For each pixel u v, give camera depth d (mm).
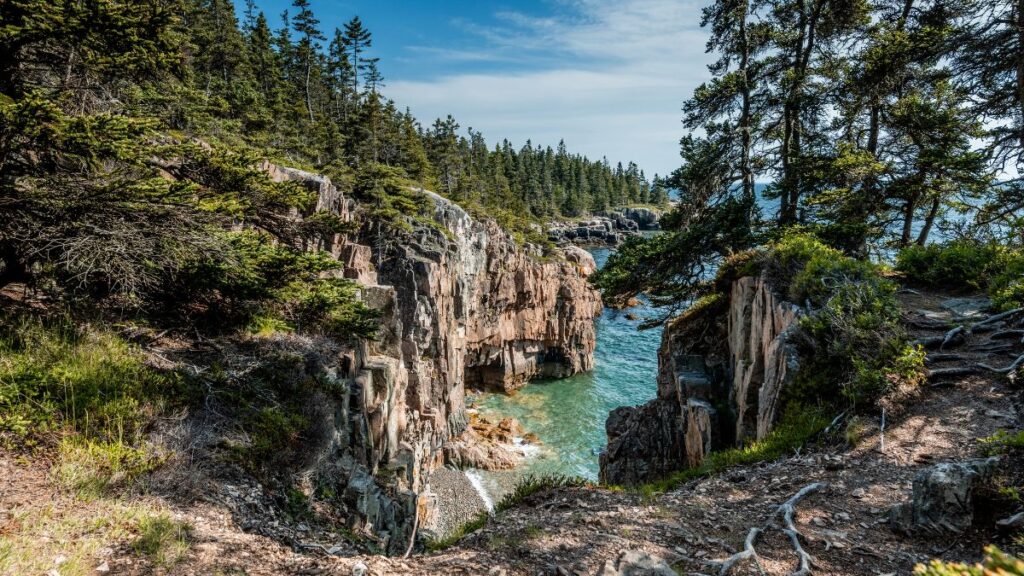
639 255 19438
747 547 6008
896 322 11125
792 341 11266
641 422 18922
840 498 7316
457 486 31125
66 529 5355
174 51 9133
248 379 10227
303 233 13078
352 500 9648
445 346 40281
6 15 7426
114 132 7613
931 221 19938
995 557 2240
